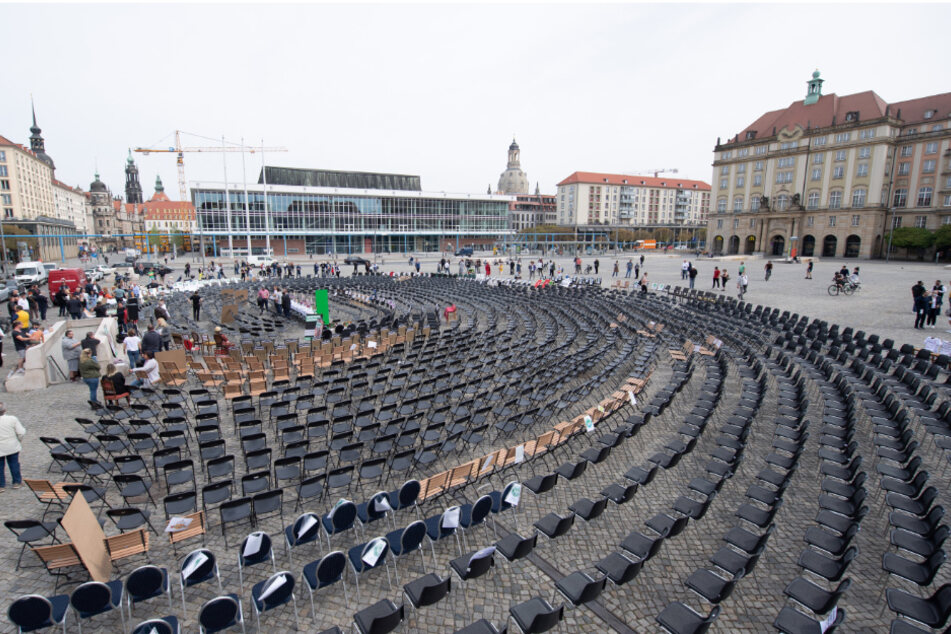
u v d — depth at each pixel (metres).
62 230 104.69
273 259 71.81
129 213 165.12
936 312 22.23
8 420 9.51
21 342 19.27
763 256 83.31
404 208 109.31
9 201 94.31
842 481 8.85
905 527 7.36
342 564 6.28
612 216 159.75
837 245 79.44
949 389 14.09
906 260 73.81
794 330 20.73
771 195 87.12
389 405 12.22
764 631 6.23
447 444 10.69
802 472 10.12
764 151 87.88
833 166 79.25
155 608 6.60
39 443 11.98
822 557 6.79
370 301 32.03
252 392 14.16
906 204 75.62
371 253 105.88
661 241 141.00
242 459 10.85
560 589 6.45
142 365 17.52
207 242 91.50
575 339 19.83
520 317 26.59
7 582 7.07
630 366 17.61
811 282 41.88
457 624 6.43
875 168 74.88
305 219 98.62
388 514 8.84
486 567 6.45
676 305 29.28
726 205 94.56
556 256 97.19
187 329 22.86
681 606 6.16
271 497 7.87
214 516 8.77
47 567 6.21
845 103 81.06
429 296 34.34
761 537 6.67
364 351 19.31
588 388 13.62
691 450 10.59
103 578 6.54
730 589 6.02
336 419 11.25
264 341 20.53
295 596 6.88
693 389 15.40
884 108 79.12
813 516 8.66
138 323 27.31
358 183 111.81
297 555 7.75
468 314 29.03
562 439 10.88
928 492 7.66
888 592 5.99
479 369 16.25
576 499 9.28
